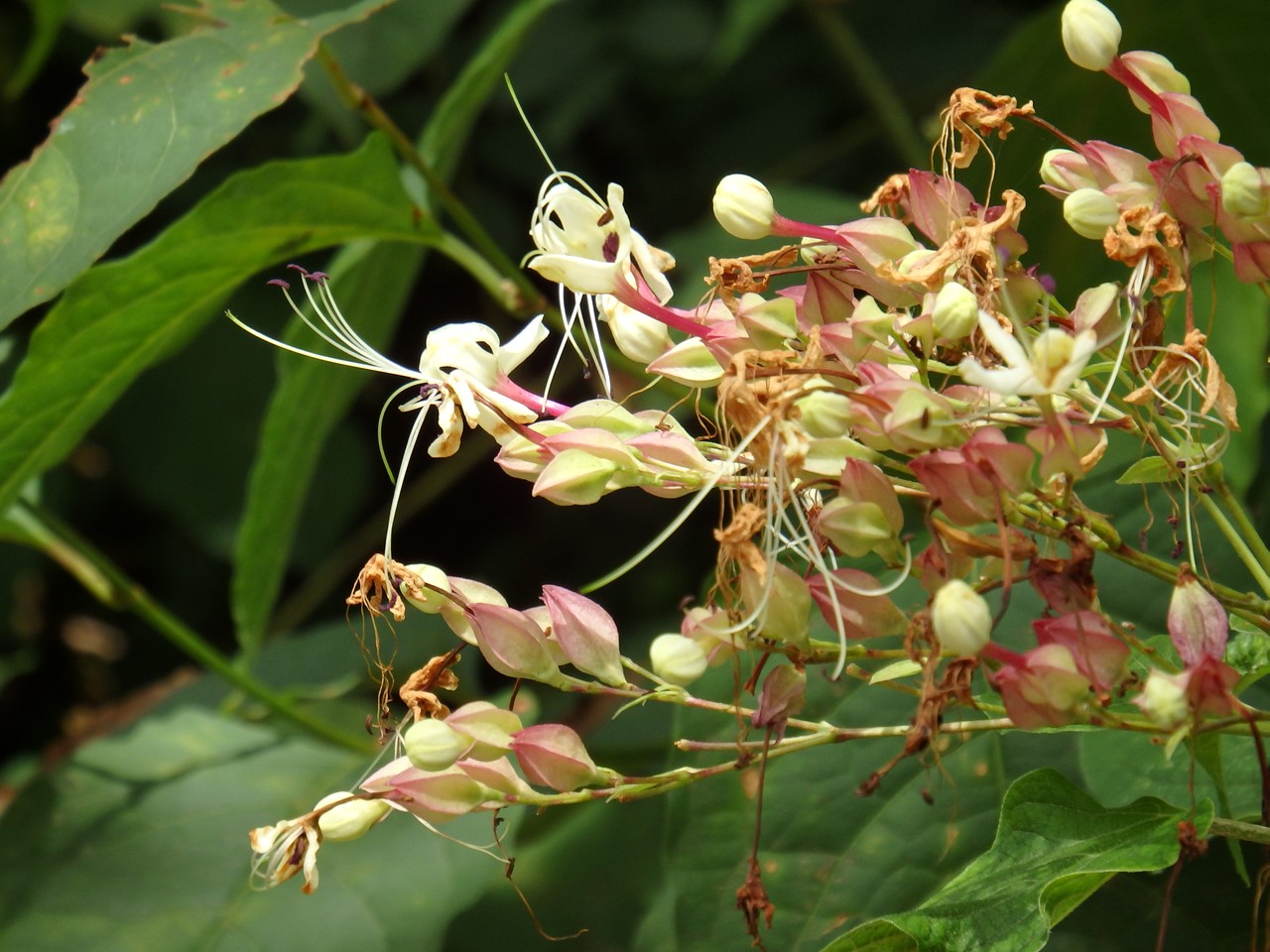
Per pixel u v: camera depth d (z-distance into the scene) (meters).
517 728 0.47
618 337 0.48
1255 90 0.62
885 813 0.55
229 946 0.59
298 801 0.63
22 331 0.84
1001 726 0.47
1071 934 0.52
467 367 0.48
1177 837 0.45
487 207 0.97
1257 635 0.48
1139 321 0.46
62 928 0.61
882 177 0.93
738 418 0.46
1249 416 0.58
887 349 0.47
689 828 0.55
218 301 0.60
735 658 0.46
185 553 1.03
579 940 0.68
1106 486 0.56
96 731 0.80
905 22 0.94
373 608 0.47
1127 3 0.62
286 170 0.57
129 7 0.82
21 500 0.64
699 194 0.97
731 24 0.84
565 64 0.95
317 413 0.64
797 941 0.54
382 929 0.59
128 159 0.53
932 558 0.45
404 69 0.70
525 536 1.02
